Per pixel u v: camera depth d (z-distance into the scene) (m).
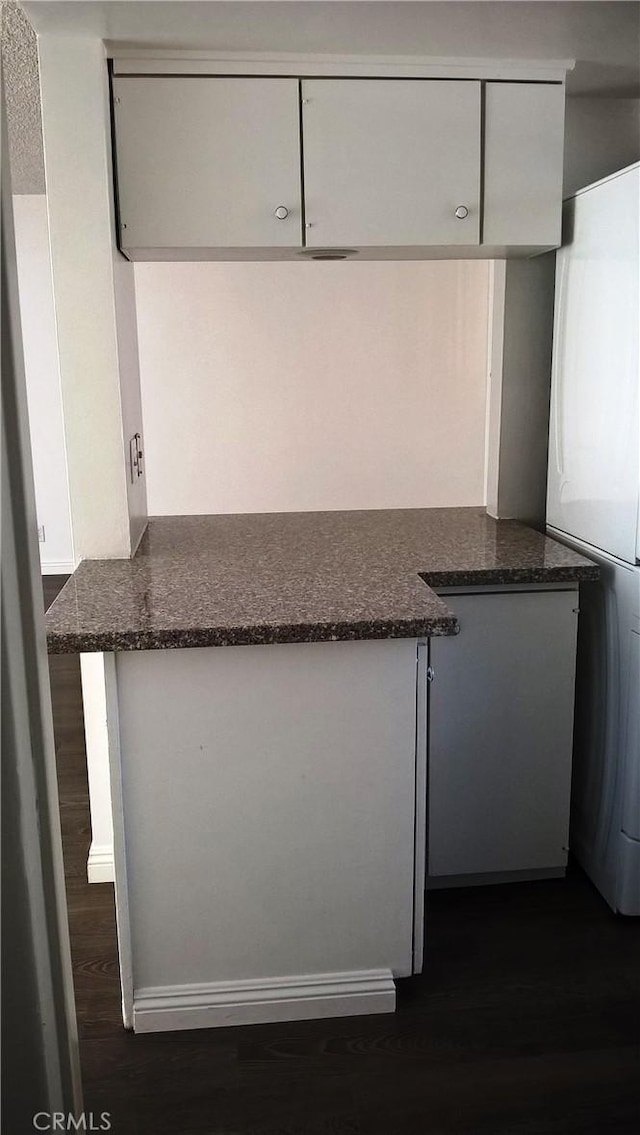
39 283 6.06
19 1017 0.78
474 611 2.40
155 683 1.92
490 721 2.46
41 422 6.24
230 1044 1.99
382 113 2.35
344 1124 1.76
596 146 2.74
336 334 5.75
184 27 2.12
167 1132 1.75
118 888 1.99
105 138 2.24
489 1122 1.76
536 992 2.12
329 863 2.03
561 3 1.98
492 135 2.41
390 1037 2.00
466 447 5.96
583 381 2.52
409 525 2.97
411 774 2.02
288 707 1.96
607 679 2.44
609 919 2.42
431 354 5.83
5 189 0.72
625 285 2.24
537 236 2.48
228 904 2.03
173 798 1.97
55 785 0.84
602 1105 1.80
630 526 2.28
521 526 2.91
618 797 2.39
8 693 0.73
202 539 2.81
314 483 5.93
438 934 2.35
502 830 2.53
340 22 2.09
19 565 0.76
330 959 2.08
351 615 1.90
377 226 2.40
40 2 1.97
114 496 2.46
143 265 5.58
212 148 2.32
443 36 2.19
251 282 5.65
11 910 0.75
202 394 5.77
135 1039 2.01
